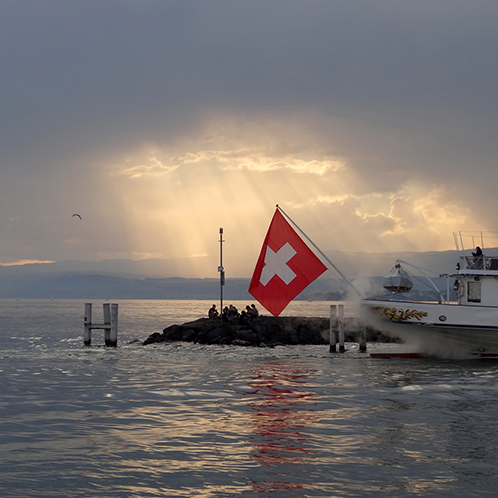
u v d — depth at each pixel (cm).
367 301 3822
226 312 5372
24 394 2495
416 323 3669
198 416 2030
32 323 10769
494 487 1291
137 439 1698
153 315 16688
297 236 4184
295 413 2080
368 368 3459
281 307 4206
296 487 1295
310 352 4447
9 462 1470
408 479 1344
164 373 3225
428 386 2738
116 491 1273
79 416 2030
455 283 3703
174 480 1342
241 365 3625
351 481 1330
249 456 1526
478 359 3844
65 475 1373
